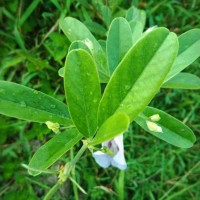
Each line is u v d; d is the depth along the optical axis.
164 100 0.28
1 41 0.28
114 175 0.27
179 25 0.29
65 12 0.26
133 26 0.17
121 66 0.10
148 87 0.10
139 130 0.27
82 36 0.16
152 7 0.29
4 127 0.27
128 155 0.27
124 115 0.09
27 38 0.28
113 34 0.15
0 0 0.28
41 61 0.27
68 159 0.26
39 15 0.28
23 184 0.27
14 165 0.27
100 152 0.12
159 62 0.10
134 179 0.27
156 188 0.27
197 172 0.28
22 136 0.27
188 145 0.15
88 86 0.11
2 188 0.27
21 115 0.12
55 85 0.27
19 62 0.28
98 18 0.27
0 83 0.12
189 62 0.15
